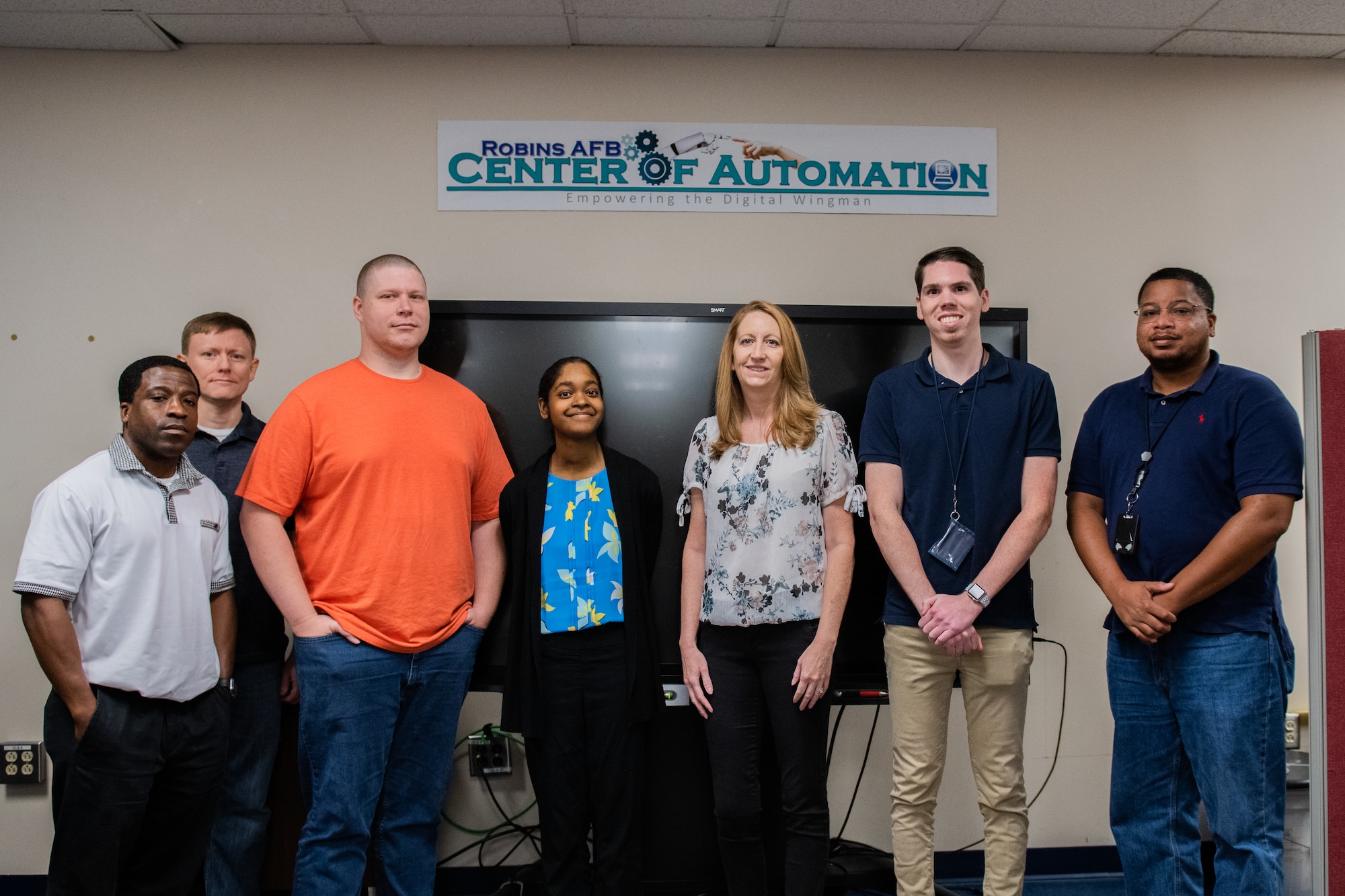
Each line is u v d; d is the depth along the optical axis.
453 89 2.77
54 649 1.71
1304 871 2.47
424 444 2.03
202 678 1.88
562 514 2.14
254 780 2.25
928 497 2.04
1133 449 1.98
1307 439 1.78
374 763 1.97
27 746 2.62
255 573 2.23
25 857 2.62
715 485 2.10
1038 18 2.60
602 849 2.07
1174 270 1.96
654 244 2.78
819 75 2.80
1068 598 2.80
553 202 2.77
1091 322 2.83
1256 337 2.85
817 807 2.00
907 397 2.10
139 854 1.92
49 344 2.71
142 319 2.72
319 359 2.74
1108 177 2.85
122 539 1.79
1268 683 1.81
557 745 2.05
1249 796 1.80
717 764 2.04
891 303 2.81
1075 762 2.79
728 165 2.79
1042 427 2.04
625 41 2.74
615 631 2.07
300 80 2.75
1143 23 2.63
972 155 2.83
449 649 2.05
